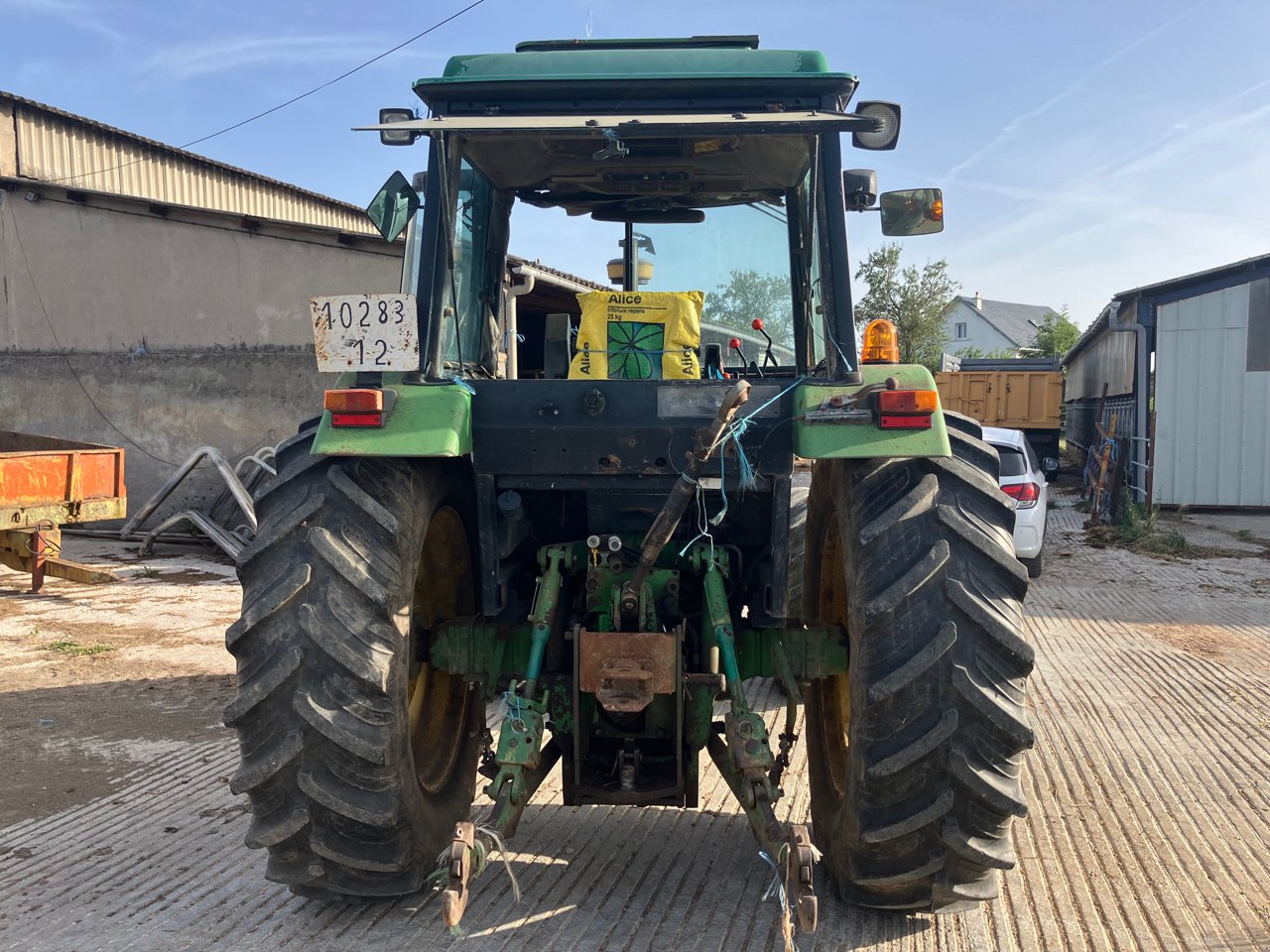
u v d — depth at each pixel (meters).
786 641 3.38
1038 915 3.20
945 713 2.67
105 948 2.96
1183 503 16.03
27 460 7.97
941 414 2.88
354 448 2.88
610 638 3.02
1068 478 23.98
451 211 3.26
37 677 6.23
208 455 11.27
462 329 3.72
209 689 5.98
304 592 2.81
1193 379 15.91
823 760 3.54
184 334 13.20
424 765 3.52
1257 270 15.42
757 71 3.07
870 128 3.01
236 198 20.92
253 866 3.54
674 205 4.16
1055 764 4.66
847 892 3.08
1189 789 4.33
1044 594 9.26
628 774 3.11
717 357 4.14
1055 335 55.25
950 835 2.74
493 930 3.05
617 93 3.12
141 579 9.65
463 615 3.75
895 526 2.78
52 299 13.52
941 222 3.60
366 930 3.05
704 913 3.16
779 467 3.13
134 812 4.08
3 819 4.02
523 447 3.17
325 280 12.92
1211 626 7.87
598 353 3.55
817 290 3.61
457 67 3.14
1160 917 3.20
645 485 3.24
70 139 17.80
